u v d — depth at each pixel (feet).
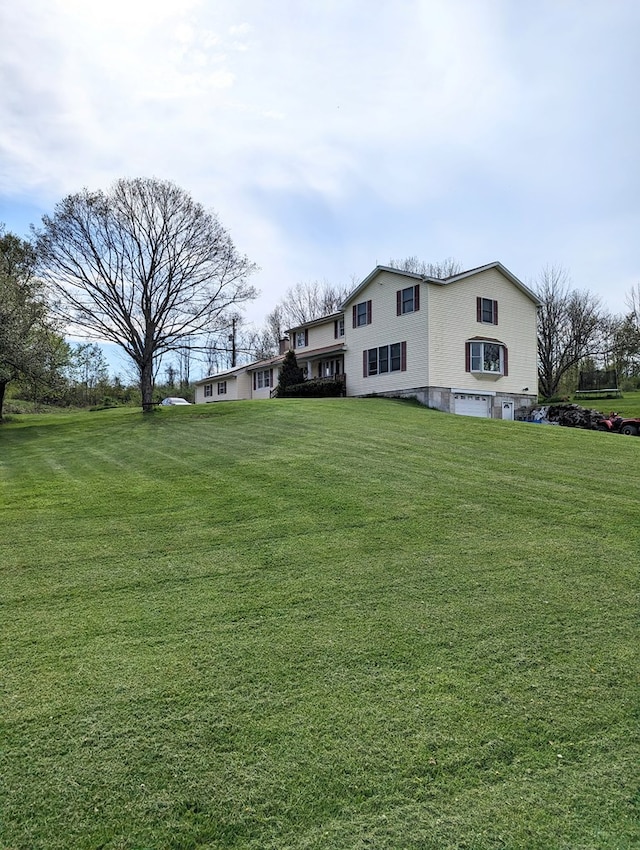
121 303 72.95
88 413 99.96
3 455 44.73
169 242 73.67
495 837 6.64
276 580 15.12
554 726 8.78
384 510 21.39
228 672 10.53
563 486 24.84
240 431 46.75
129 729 8.83
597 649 11.19
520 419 78.43
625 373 122.93
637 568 15.35
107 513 22.79
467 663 10.73
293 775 7.75
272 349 178.40
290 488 25.41
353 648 11.37
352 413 54.90
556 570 15.34
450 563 16.02
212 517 21.50
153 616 13.09
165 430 52.85
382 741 8.45
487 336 76.79
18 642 11.89
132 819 7.00
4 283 63.26
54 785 7.58
